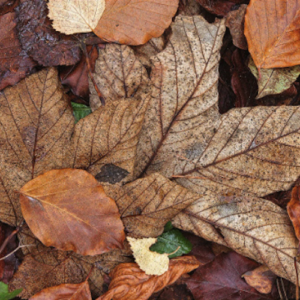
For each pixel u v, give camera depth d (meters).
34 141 0.62
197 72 0.64
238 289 0.66
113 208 0.62
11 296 0.62
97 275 0.64
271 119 0.64
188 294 0.66
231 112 0.64
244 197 0.64
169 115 0.64
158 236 0.65
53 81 0.63
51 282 0.63
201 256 0.66
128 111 0.63
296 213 0.64
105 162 0.63
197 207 0.64
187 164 0.64
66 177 0.62
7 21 0.63
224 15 0.66
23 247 0.63
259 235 0.64
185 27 0.64
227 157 0.64
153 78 0.64
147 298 0.64
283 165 0.64
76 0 0.63
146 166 0.64
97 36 0.64
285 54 0.64
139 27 0.64
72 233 0.62
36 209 0.62
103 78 0.64
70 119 0.63
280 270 0.64
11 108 0.62
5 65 0.63
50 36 0.64
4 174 0.62
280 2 0.64
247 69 0.66
